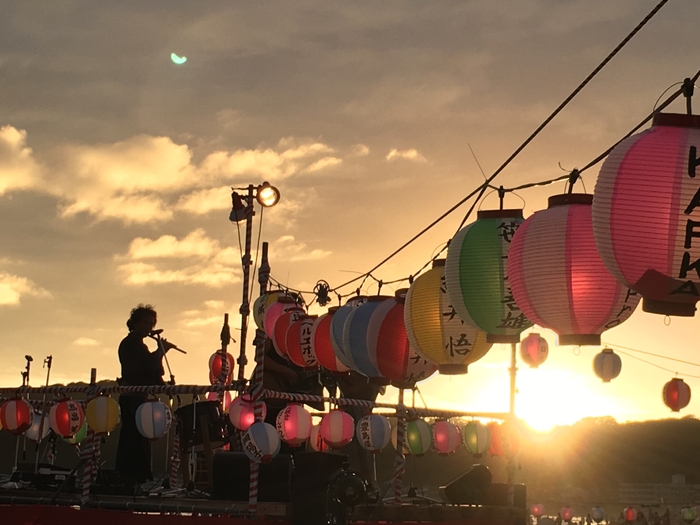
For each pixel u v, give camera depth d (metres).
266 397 8.26
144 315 10.22
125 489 9.27
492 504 9.55
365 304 9.10
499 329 7.06
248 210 10.41
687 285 4.79
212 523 8.04
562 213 6.17
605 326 6.12
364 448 10.16
